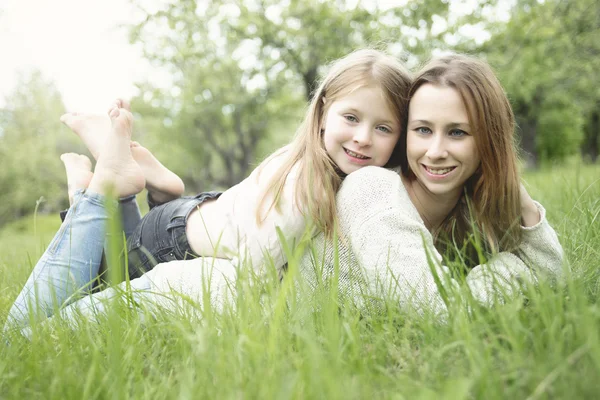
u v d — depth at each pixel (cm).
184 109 2700
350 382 102
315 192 190
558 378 94
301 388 98
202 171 3394
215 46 2178
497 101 189
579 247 192
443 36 1459
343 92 206
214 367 112
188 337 119
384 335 131
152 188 263
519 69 1562
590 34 1464
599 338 100
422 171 197
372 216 180
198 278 196
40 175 3434
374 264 175
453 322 123
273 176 200
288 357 117
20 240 659
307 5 1692
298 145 209
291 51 1828
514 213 197
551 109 2258
